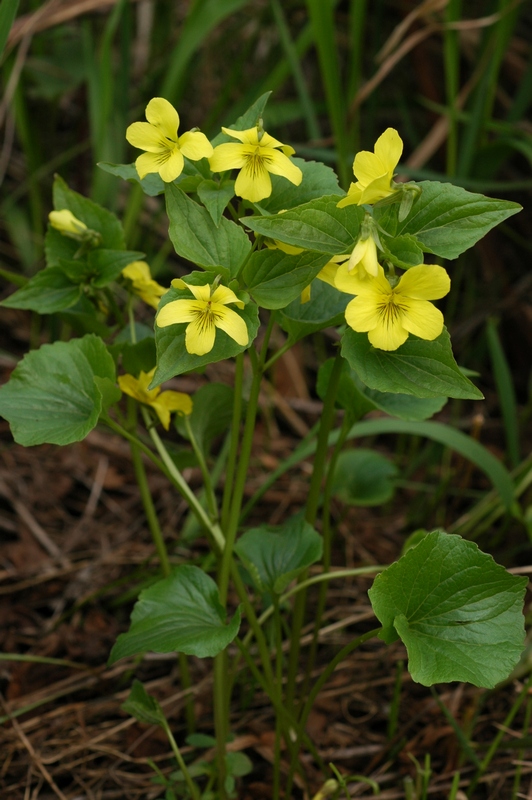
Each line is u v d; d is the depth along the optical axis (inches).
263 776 23.8
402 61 42.7
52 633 25.9
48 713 24.3
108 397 20.8
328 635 26.3
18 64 29.4
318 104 36.4
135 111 38.1
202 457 22.1
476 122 31.7
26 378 21.4
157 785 23.4
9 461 30.2
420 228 19.9
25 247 36.2
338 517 30.3
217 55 41.8
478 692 24.5
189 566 21.2
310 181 20.6
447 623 20.0
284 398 36.0
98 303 23.1
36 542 27.9
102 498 30.1
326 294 21.7
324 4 27.2
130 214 33.5
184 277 19.5
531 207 39.5
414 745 24.2
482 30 35.7
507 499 26.5
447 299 39.5
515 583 19.9
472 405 36.8
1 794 23.2
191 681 25.3
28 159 35.3
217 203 19.9
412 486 30.9
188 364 19.4
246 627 26.1
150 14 43.0
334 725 24.7
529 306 36.7
